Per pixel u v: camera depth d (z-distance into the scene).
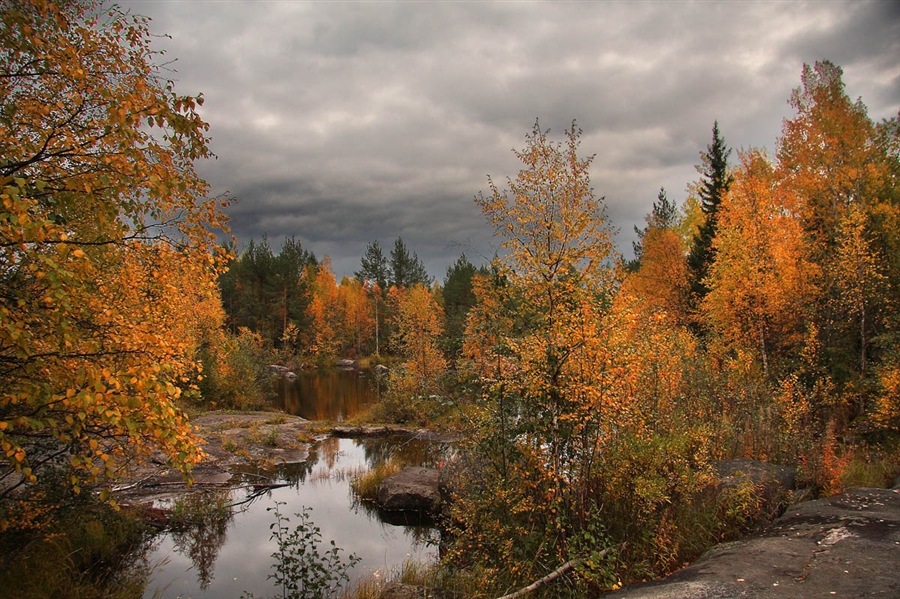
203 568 8.38
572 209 5.90
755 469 8.36
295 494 12.70
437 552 9.11
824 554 5.42
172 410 4.00
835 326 15.36
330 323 55.97
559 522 5.65
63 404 4.09
